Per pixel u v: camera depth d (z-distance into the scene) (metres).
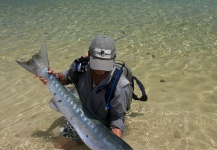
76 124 3.43
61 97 3.66
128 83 3.56
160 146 4.20
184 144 4.23
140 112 5.06
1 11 12.95
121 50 8.12
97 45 3.27
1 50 8.32
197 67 6.89
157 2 14.03
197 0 14.20
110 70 3.34
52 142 4.29
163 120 4.80
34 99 5.71
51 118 4.99
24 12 12.69
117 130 3.57
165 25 10.29
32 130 4.64
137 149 4.12
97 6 13.53
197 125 4.66
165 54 7.74
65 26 10.50
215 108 5.14
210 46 8.22
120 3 14.05
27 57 7.77
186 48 8.12
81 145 4.22
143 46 8.37
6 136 4.49
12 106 5.48
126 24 10.55
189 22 10.55
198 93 5.67
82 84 3.77
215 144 4.23
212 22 10.44
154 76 6.48
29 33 9.83
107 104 3.55
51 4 14.19
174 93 5.70
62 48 8.33
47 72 3.85
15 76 6.71
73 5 13.87
